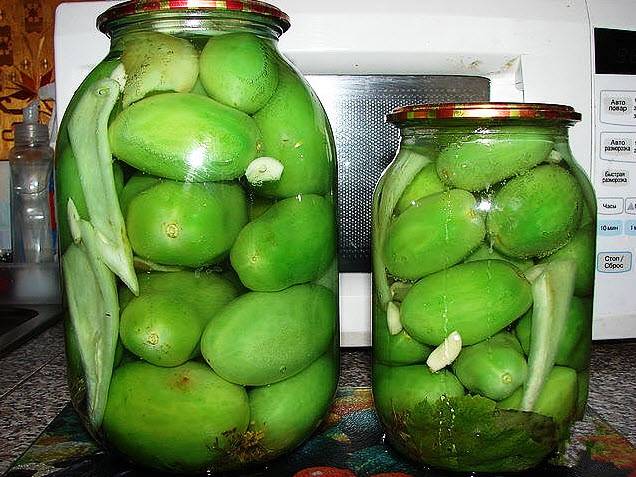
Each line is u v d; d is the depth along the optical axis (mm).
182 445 349
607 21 585
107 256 348
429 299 361
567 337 376
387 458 406
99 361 365
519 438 363
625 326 607
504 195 361
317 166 379
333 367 406
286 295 360
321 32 566
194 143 335
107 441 377
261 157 354
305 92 389
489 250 366
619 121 589
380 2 570
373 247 419
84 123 363
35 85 955
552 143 375
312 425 392
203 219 335
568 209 363
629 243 600
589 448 415
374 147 610
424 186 379
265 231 351
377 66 583
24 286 846
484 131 366
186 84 353
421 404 370
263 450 372
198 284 349
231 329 342
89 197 357
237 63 349
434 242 361
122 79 358
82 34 569
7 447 429
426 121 376
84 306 376
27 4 950
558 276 372
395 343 383
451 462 377
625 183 594
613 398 510
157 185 342
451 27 572
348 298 608
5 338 682
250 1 375
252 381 351
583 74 583
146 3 365
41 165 882
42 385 554
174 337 336
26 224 884
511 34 576
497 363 354
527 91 582
